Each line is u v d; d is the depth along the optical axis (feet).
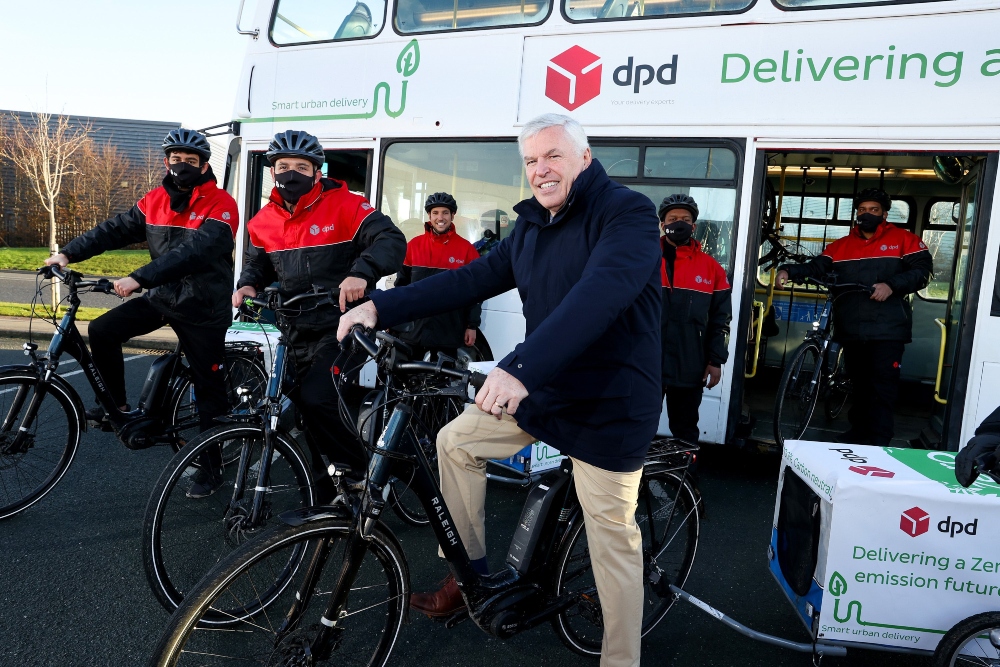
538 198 7.02
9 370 10.98
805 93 14.56
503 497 14.05
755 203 14.94
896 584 7.40
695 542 9.21
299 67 18.70
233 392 13.41
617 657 7.46
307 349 10.58
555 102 16.31
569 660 8.66
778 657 8.91
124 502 12.60
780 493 9.00
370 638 7.27
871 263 15.69
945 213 22.11
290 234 10.42
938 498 7.24
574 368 6.89
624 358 6.84
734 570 11.35
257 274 10.77
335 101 18.31
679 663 8.70
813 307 23.54
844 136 14.30
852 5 14.29
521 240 7.48
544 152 6.83
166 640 5.77
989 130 13.51
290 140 10.02
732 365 15.35
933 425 16.57
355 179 19.86
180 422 12.32
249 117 19.17
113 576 9.98
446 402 11.14
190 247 11.06
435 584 10.29
